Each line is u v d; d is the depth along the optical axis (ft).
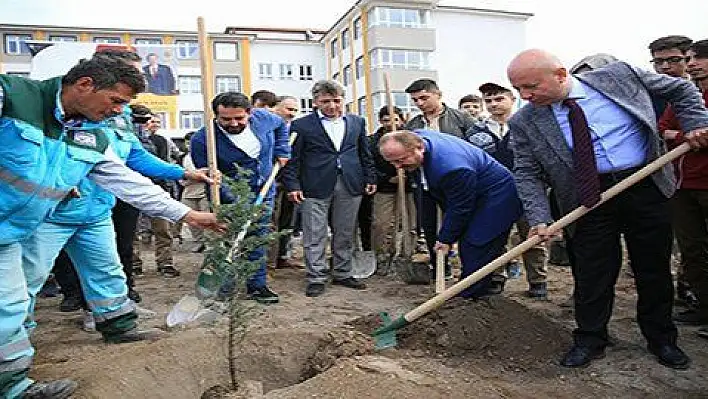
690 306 15.94
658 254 11.80
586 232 12.10
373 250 22.39
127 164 14.79
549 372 11.85
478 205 15.02
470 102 23.75
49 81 10.06
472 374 10.96
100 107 10.12
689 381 11.29
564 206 12.25
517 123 12.40
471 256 15.06
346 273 20.12
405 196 22.13
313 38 142.72
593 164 11.32
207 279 14.71
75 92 9.89
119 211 17.37
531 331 13.23
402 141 14.17
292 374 11.87
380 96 119.65
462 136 20.10
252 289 17.61
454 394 9.62
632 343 13.34
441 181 14.39
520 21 132.87
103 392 10.28
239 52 132.87
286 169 18.98
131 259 18.08
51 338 14.92
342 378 9.78
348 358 10.99
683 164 13.73
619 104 11.54
